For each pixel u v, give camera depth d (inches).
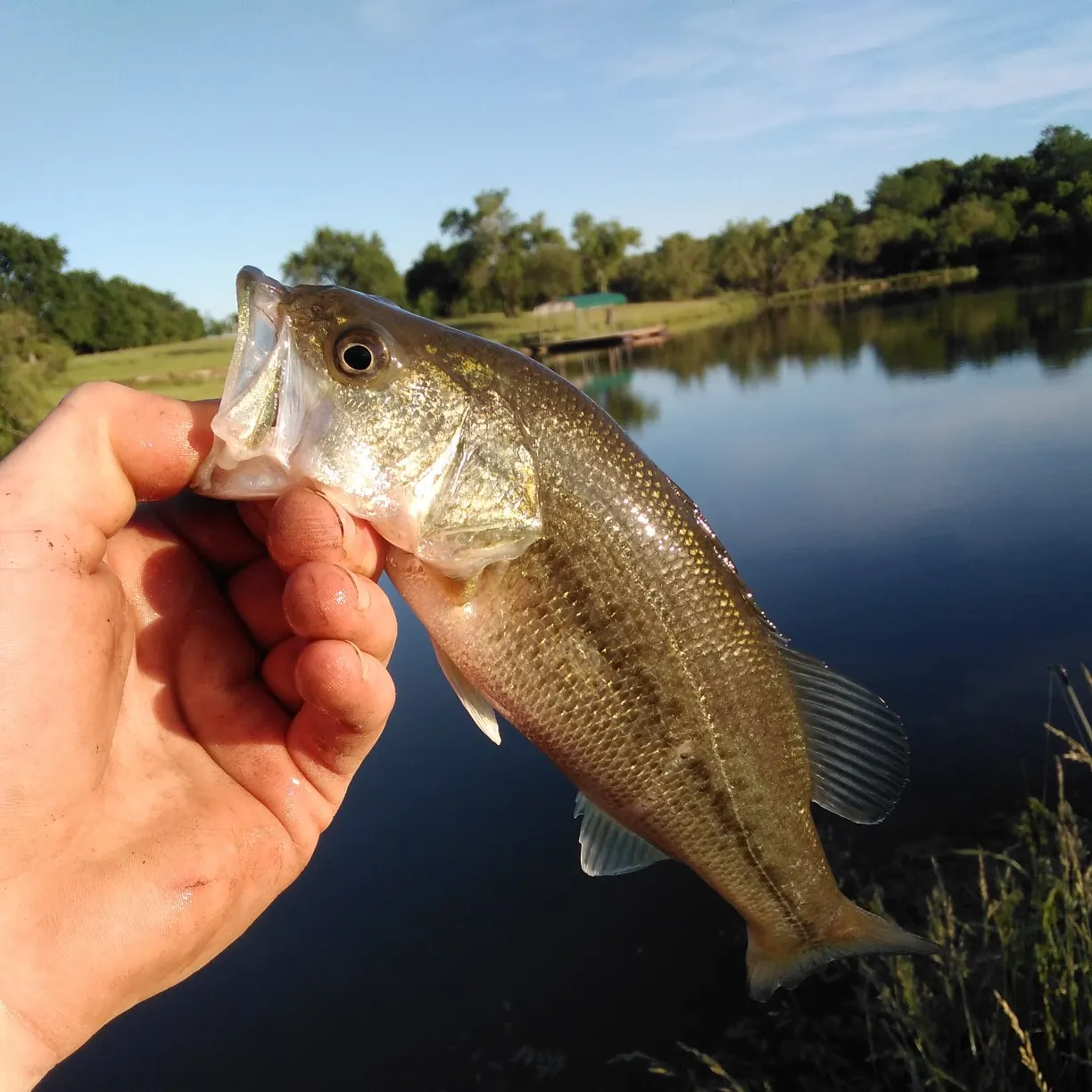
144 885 7.8
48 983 7.4
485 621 9.9
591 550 9.9
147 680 8.8
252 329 8.9
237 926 8.4
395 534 9.3
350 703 8.4
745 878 10.8
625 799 10.3
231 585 9.3
